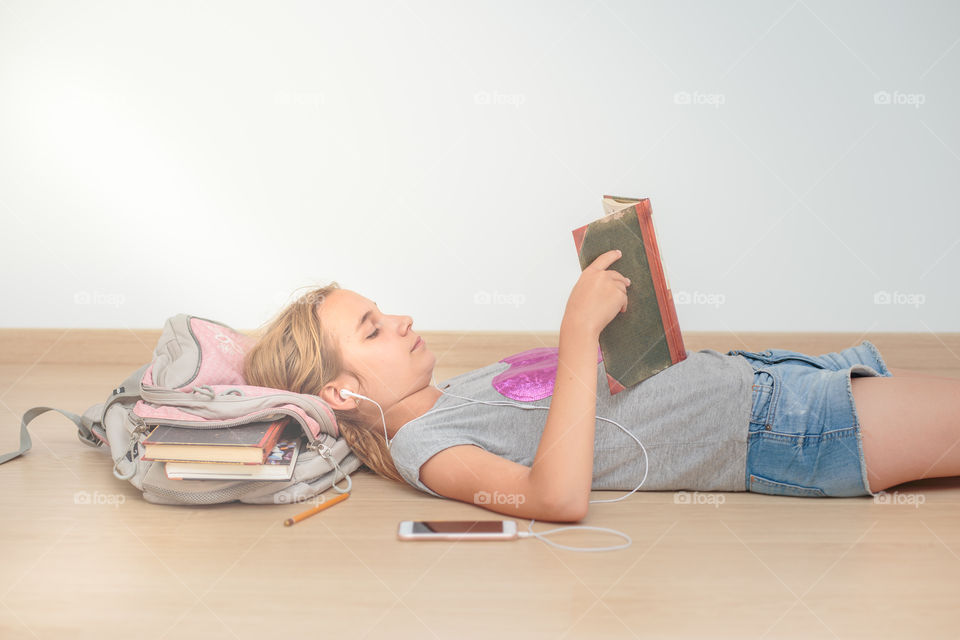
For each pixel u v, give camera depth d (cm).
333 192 251
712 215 249
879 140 245
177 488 115
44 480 130
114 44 246
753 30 242
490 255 252
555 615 83
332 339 123
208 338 133
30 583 91
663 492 121
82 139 250
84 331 256
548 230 251
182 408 116
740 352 129
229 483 115
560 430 104
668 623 81
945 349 250
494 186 249
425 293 254
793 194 247
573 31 243
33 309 259
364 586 90
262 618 83
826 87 243
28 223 254
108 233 254
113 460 137
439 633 79
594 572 93
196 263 255
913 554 97
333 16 244
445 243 252
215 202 252
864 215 247
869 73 242
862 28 240
